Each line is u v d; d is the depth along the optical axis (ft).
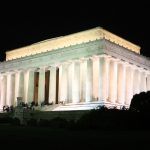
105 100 291.79
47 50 354.95
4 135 140.15
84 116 182.39
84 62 309.83
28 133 152.25
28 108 276.62
